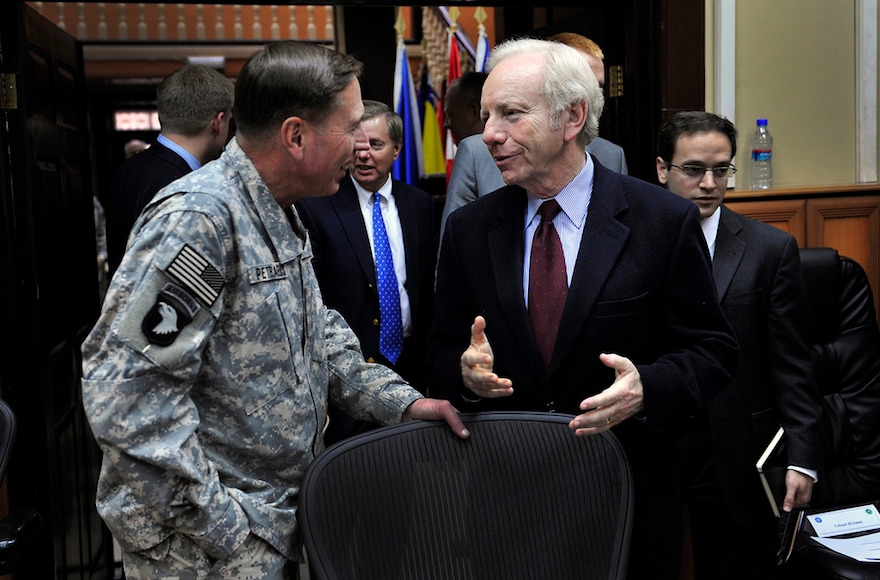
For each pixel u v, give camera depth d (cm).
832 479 210
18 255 248
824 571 160
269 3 275
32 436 251
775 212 285
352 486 123
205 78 262
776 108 307
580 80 147
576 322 149
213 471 119
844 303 219
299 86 123
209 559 122
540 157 147
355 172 286
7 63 245
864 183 308
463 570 122
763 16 302
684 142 199
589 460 128
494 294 157
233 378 122
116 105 873
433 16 500
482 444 129
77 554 282
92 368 113
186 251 115
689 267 151
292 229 136
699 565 204
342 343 152
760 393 195
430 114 444
